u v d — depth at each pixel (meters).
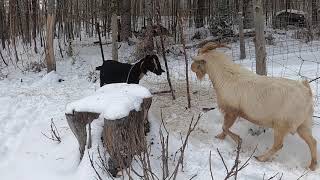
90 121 5.25
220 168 5.16
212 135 6.18
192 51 14.34
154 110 7.09
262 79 5.57
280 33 17.50
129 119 4.99
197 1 19.34
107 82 8.58
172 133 6.09
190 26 18.45
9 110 7.92
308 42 15.06
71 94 8.98
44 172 5.42
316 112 6.68
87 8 19.06
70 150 5.78
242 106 5.63
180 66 11.19
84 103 5.31
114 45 10.99
